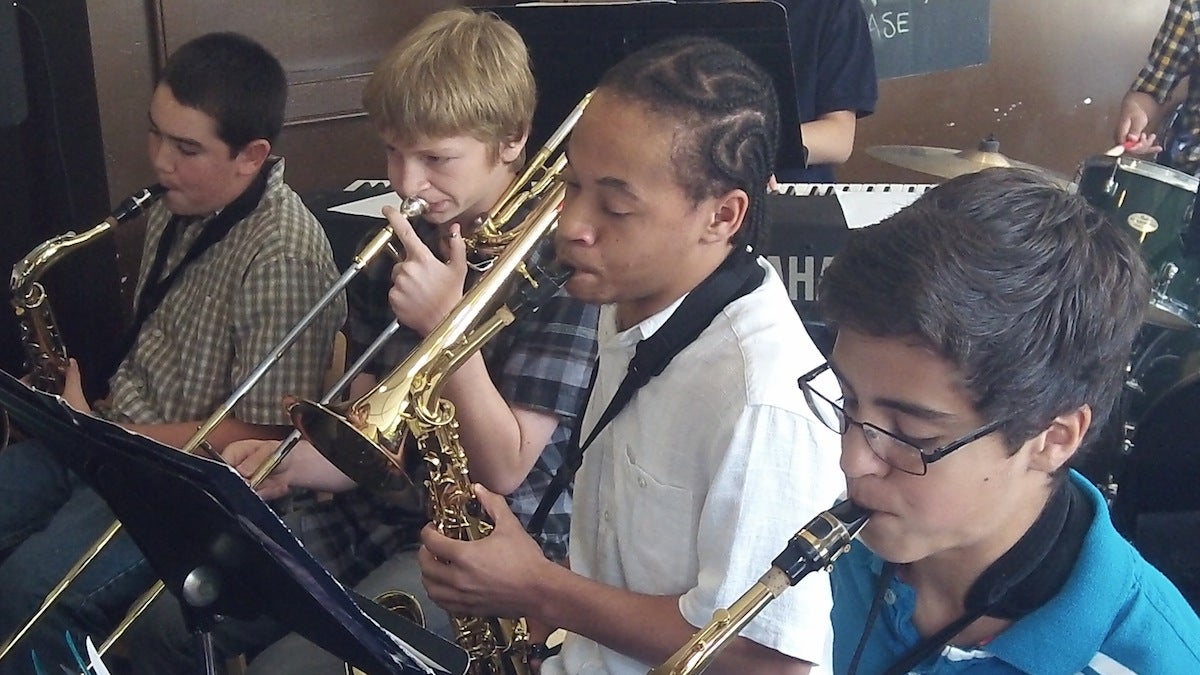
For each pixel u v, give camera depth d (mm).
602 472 1345
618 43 2053
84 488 2080
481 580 1312
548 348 1609
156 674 1873
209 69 2000
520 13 2090
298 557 1052
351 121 3117
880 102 4203
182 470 1043
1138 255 922
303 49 2979
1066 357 867
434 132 1720
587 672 1354
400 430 1414
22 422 1219
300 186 3047
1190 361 2449
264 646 1849
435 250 1826
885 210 2281
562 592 1289
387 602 1664
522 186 1706
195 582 1185
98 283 2834
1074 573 968
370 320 1873
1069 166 4566
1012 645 973
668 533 1256
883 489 916
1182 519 1968
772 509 1154
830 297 905
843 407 940
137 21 2691
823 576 1153
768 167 1282
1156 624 958
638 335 1297
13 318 2953
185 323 2072
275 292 1957
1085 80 4469
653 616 1235
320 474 1815
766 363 1190
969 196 895
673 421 1246
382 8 3131
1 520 2107
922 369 857
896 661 1072
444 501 1495
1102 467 2225
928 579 1031
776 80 1992
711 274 1265
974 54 4246
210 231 2057
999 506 920
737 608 999
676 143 1188
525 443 1593
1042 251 859
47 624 1886
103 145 2703
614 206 1220
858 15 2834
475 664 1561
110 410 2127
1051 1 4320
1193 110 3498
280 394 1930
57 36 2680
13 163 2850
